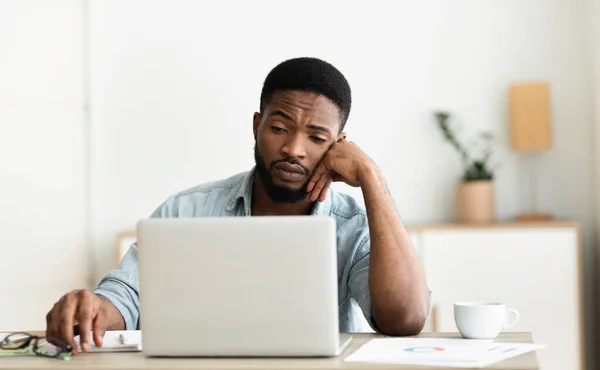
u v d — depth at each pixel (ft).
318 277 5.11
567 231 13.29
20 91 14.94
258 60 14.87
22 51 14.98
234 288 5.17
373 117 14.74
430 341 5.75
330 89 7.06
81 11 14.94
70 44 14.98
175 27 14.93
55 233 14.94
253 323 5.16
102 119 14.94
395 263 6.35
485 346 5.40
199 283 5.20
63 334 5.57
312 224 5.11
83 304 5.72
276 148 7.09
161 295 5.23
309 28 14.83
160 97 14.93
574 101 14.57
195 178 14.90
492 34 14.64
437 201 14.62
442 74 14.69
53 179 14.94
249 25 14.89
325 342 5.11
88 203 14.94
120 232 14.89
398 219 6.59
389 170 14.70
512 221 14.30
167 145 14.93
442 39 14.69
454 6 14.67
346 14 14.83
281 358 5.14
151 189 14.93
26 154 14.94
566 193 14.64
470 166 14.49
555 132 14.61
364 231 7.51
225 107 14.88
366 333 6.51
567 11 14.53
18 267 14.90
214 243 5.18
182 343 5.21
